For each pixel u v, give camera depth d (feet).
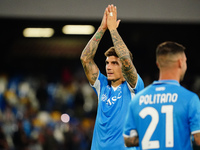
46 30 141.08
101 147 43.24
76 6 96.22
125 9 97.35
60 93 147.64
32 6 96.32
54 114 141.08
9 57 164.45
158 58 33.86
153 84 34.19
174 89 33.12
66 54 163.94
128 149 42.27
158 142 32.37
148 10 97.96
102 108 44.52
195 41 150.92
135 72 42.29
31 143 117.39
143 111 33.45
